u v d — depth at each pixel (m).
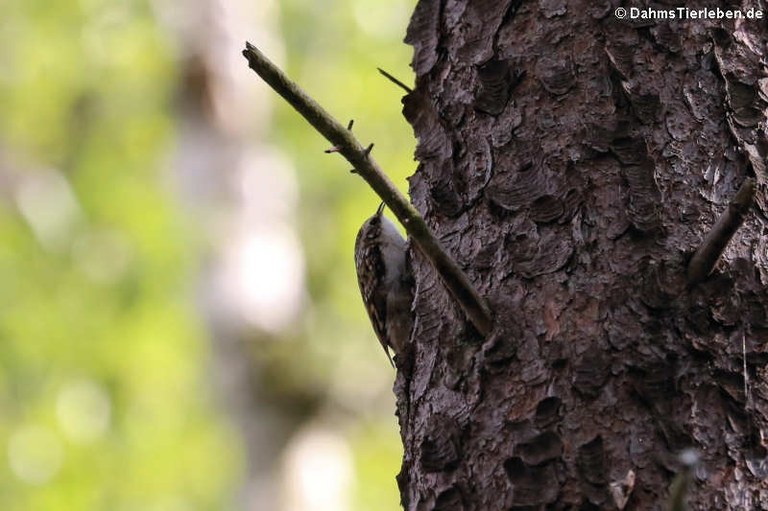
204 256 15.74
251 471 15.54
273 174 16.64
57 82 19.25
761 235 3.96
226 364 15.68
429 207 4.46
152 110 19.16
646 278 3.89
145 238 17.69
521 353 3.96
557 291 3.99
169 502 17.59
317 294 17.41
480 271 4.17
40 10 19.19
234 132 16.47
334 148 3.72
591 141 4.14
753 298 3.87
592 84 4.23
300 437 15.74
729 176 4.05
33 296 18.50
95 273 18.42
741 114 4.12
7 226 18.89
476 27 4.53
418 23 4.73
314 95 18.11
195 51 16.48
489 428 3.94
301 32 18.52
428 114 4.59
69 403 17.78
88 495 17.39
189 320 17.58
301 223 17.66
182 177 16.36
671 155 4.07
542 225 4.11
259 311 15.68
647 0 4.28
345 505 16.17
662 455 3.69
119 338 18.03
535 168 4.20
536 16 4.41
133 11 18.78
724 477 3.67
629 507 3.66
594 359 3.84
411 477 4.21
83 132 19.48
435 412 4.12
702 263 3.81
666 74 4.19
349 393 16.66
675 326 3.82
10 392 18.03
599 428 3.77
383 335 7.71
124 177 18.89
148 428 17.86
